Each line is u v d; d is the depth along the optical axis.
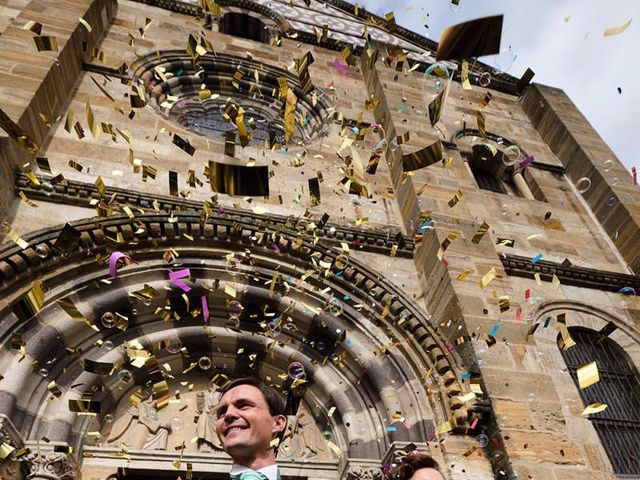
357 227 8.81
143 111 9.38
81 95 9.12
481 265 7.82
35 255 5.92
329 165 9.84
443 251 7.48
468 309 7.04
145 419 6.16
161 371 6.16
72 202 7.04
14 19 9.67
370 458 5.98
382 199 9.59
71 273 6.19
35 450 4.89
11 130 4.54
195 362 6.75
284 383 6.84
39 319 5.71
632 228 10.34
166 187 8.08
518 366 6.56
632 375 8.23
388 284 7.40
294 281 7.12
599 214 11.16
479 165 12.55
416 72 13.39
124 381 5.93
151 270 6.62
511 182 12.48
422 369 6.67
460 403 6.15
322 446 6.47
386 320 7.10
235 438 2.80
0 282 5.65
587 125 13.12
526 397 6.24
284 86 5.55
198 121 11.09
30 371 5.30
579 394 7.54
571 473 5.68
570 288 9.13
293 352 6.88
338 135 10.66
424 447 5.87
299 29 15.10
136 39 11.35
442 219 8.47
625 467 7.02
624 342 8.55
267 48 13.05
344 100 12.16
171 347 6.48
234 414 2.91
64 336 5.74
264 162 9.29
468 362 6.59
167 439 6.11
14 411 5.05
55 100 8.30
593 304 8.93
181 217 7.03
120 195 7.19
